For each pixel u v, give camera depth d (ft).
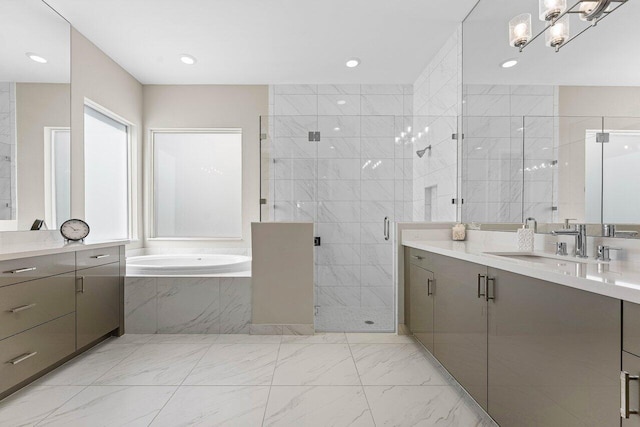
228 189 14.67
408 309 9.53
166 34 10.50
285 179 11.82
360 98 14.26
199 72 13.19
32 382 6.80
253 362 7.81
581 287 3.34
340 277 12.17
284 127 11.83
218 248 14.26
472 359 5.72
